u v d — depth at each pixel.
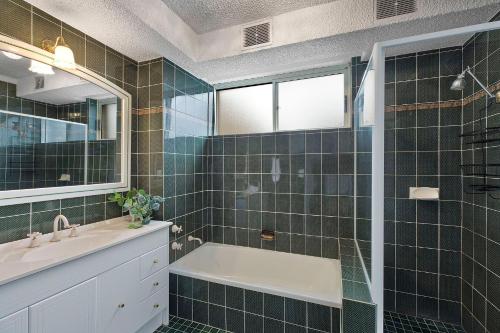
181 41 1.91
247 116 2.66
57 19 1.52
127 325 1.48
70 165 1.60
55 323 1.09
